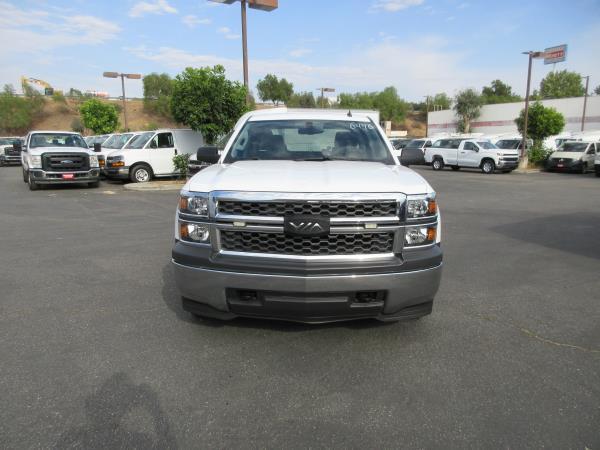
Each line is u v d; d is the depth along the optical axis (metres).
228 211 3.08
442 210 10.69
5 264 5.62
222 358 3.20
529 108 29.83
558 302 4.41
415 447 2.29
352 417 2.54
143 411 2.57
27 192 13.70
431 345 3.44
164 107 81.19
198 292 3.13
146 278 5.05
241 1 14.98
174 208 10.43
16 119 71.62
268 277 2.96
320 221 2.94
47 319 3.88
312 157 4.18
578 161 23.62
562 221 9.15
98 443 2.29
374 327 3.74
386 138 4.51
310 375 2.98
